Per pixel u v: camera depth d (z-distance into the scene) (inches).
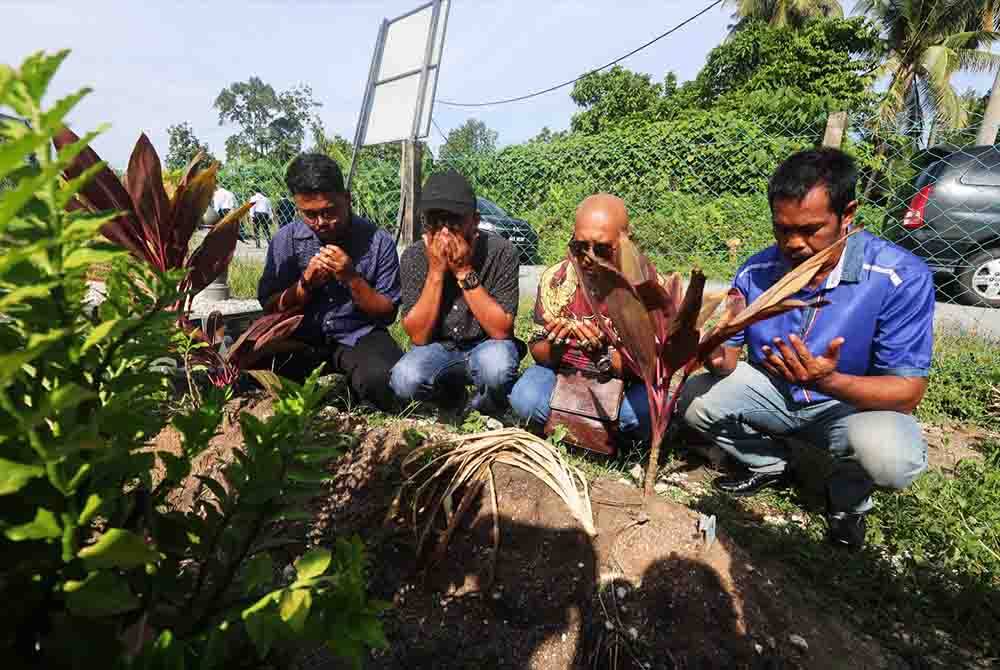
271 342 87.0
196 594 29.7
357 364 115.7
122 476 25.4
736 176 345.1
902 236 242.7
